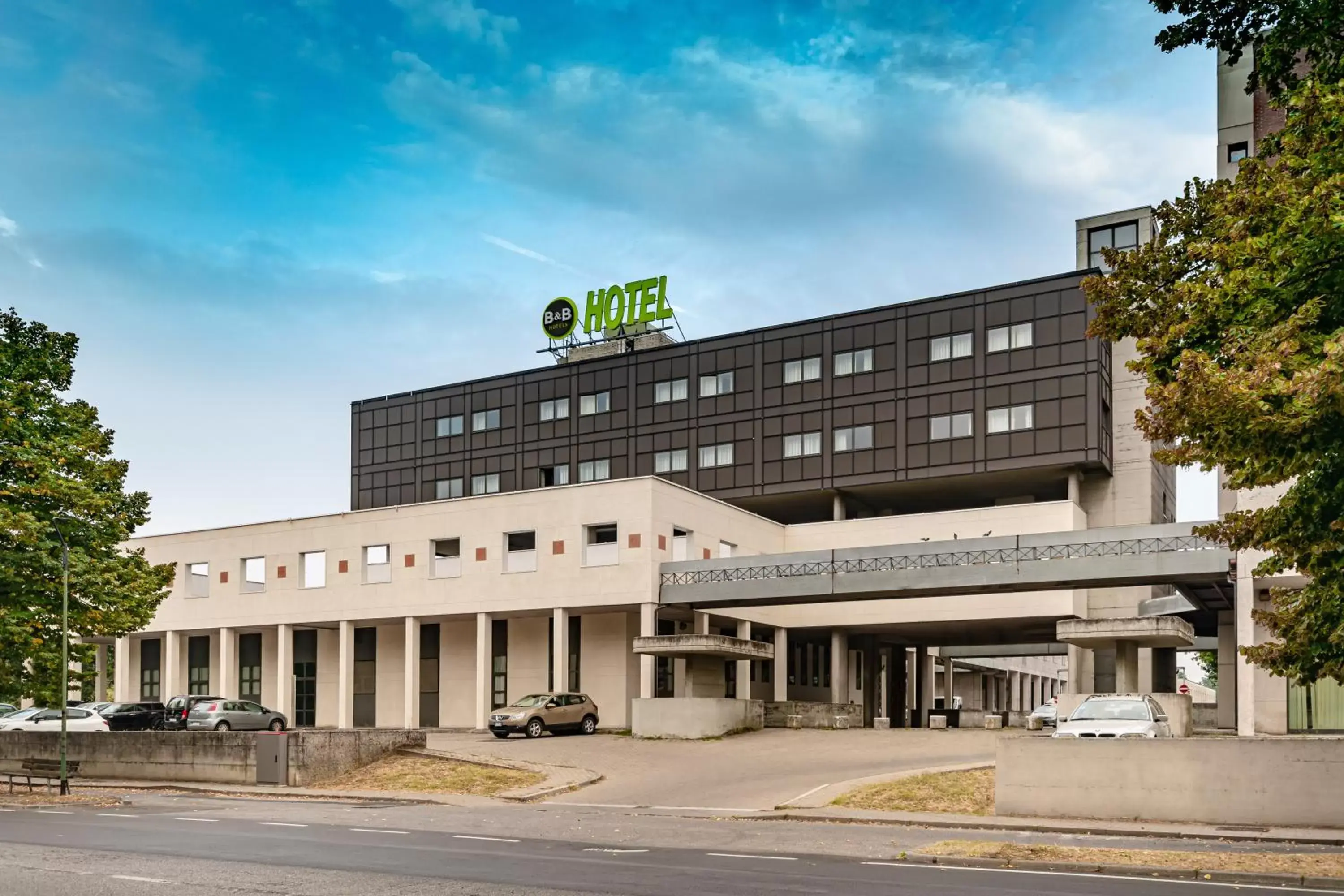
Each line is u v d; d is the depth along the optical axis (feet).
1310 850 56.29
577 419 244.42
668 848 56.65
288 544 195.42
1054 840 61.36
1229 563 114.32
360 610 185.98
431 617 181.57
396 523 185.37
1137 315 53.52
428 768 103.30
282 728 154.61
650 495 163.73
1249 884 45.62
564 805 84.69
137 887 41.93
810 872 47.29
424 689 189.88
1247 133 161.68
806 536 202.80
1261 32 52.90
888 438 207.10
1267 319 44.57
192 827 65.62
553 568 169.89
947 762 104.27
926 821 69.31
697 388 229.45
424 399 269.23
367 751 105.91
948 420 202.39
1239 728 103.04
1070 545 146.41
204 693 211.82
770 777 99.71
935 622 186.50
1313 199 42.37
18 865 48.34
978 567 150.41
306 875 45.03
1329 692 99.35
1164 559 138.82
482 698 172.55
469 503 179.01
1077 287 194.80
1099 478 203.31
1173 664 166.71
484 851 54.34
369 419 277.44
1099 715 82.28
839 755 115.03
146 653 217.77
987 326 201.77
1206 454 46.21
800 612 194.08
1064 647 255.70
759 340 223.92
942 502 222.69
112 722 149.18
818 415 214.90
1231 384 40.86
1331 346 38.58
